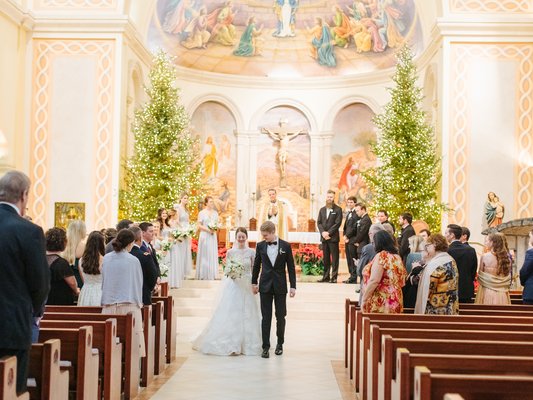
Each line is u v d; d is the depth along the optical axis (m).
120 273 7.70
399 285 8.10
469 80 17.84
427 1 20.55
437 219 17.30
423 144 17.33
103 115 18.11
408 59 18.30
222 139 25.31
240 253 10.70
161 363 9.12
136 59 20.19
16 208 4.84
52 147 18.09
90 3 18.23
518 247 13.85
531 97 17.78
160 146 18.25
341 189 25.14
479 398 4.16
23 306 4.64
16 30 17.78
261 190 25.61
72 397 6.17
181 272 15.94
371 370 6.84
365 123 24.84
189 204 19.48
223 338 10.49
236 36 24.80
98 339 6.70
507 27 17.75
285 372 9.16
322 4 24.47
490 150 17.80
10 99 17.48
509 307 8.66
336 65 25.16
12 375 4.28
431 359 4.99
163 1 21.83
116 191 17.95
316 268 18.91
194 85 24.77
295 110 25.64
